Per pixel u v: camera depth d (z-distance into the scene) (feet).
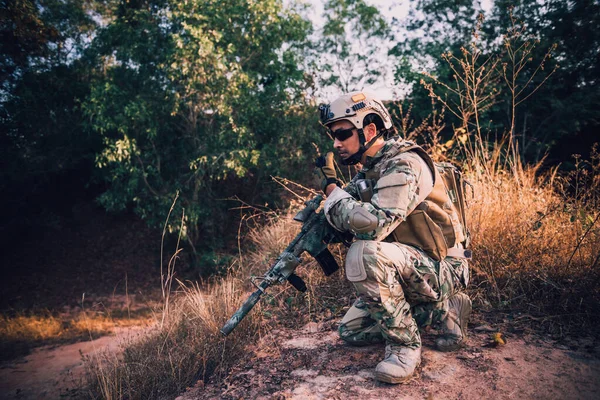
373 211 5.53
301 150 37.91
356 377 6.33
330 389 6.13
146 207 39.60
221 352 8.30
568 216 9.59
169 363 8.56
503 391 5.64
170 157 39.27
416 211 6.00
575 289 7.71
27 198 51.37
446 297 6.33
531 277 8.38
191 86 32.58
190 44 31.35
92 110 34.35
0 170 43.34
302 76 38.22
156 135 36.55
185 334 9.95
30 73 42.78
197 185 37.35
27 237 48.75
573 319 7.39
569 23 32.07
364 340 7.18
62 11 44.70
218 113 35.01
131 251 46.93
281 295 10.27
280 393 6.23
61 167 46.96
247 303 6.36
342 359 6.97
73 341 27.91
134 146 35.24
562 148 37.55
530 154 33.91
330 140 39.01
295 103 38.86
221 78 33.09
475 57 11.84
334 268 6.62
